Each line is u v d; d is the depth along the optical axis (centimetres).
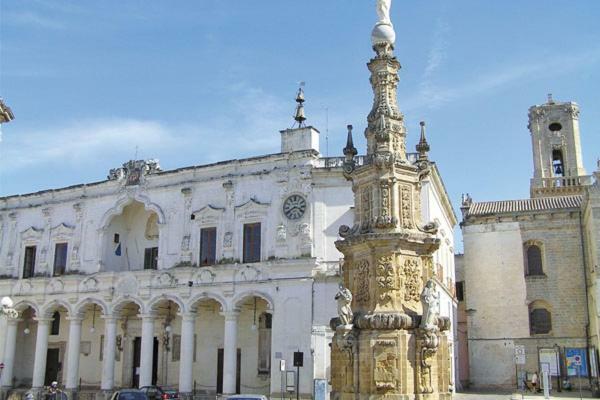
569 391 5212
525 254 5666
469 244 5806
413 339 2134
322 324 4456
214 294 4825
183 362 4816
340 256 4578
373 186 2311
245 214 4897
